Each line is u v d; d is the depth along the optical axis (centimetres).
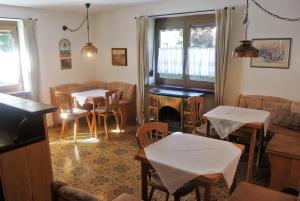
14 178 203
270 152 269
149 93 471
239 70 403
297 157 255
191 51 468
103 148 401
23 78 499
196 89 452
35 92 491
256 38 379
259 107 378
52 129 499
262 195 194
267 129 336
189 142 235
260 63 381
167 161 197
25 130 205
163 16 475
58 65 534
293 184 262
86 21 573
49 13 506
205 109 447
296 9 343
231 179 199
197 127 362
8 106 221
